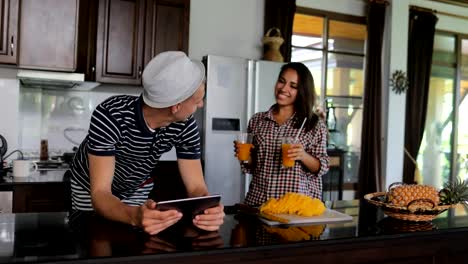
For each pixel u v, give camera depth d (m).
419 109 5.41
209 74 3.75
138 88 4.08
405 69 5.20
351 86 5.27
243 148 2.13
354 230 1.50
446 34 5.84
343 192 5.17
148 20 3.70
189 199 1.35
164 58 1.37
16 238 1.26
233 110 3.83
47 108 3.80
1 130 3.26
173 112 1.43
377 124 5.00
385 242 1.47
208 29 4.45
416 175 5.39
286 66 2.28
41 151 3.67
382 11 5.05
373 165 4.99
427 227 1.59
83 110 3.92
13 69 3.26
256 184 2.31
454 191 1.73
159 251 1.17
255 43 4.66
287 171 2.22
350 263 1.42
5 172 2.98
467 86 6.06
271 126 2.31
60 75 3.26
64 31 3.17
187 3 3.82
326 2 5.01
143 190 1.88
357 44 5.25
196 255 1.20
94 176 1.46
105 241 1.25
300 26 4.93
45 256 1.09
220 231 1.42
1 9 2.98
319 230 1.48
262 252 1.29
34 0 3.09
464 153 6.07
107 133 1.45
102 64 3.58
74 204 1.80
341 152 4.88
